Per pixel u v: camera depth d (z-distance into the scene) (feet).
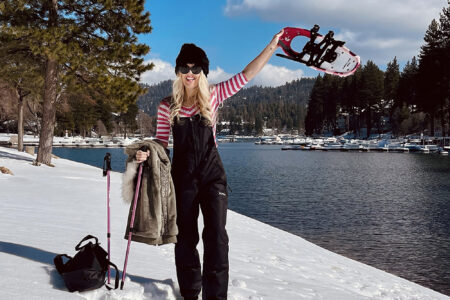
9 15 50.83
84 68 56.44
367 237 37.63
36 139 247.29
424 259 30.76
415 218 47.26
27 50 57.77
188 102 8.96
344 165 143.02
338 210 52.54
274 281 14.19
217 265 8.59
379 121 337.52
